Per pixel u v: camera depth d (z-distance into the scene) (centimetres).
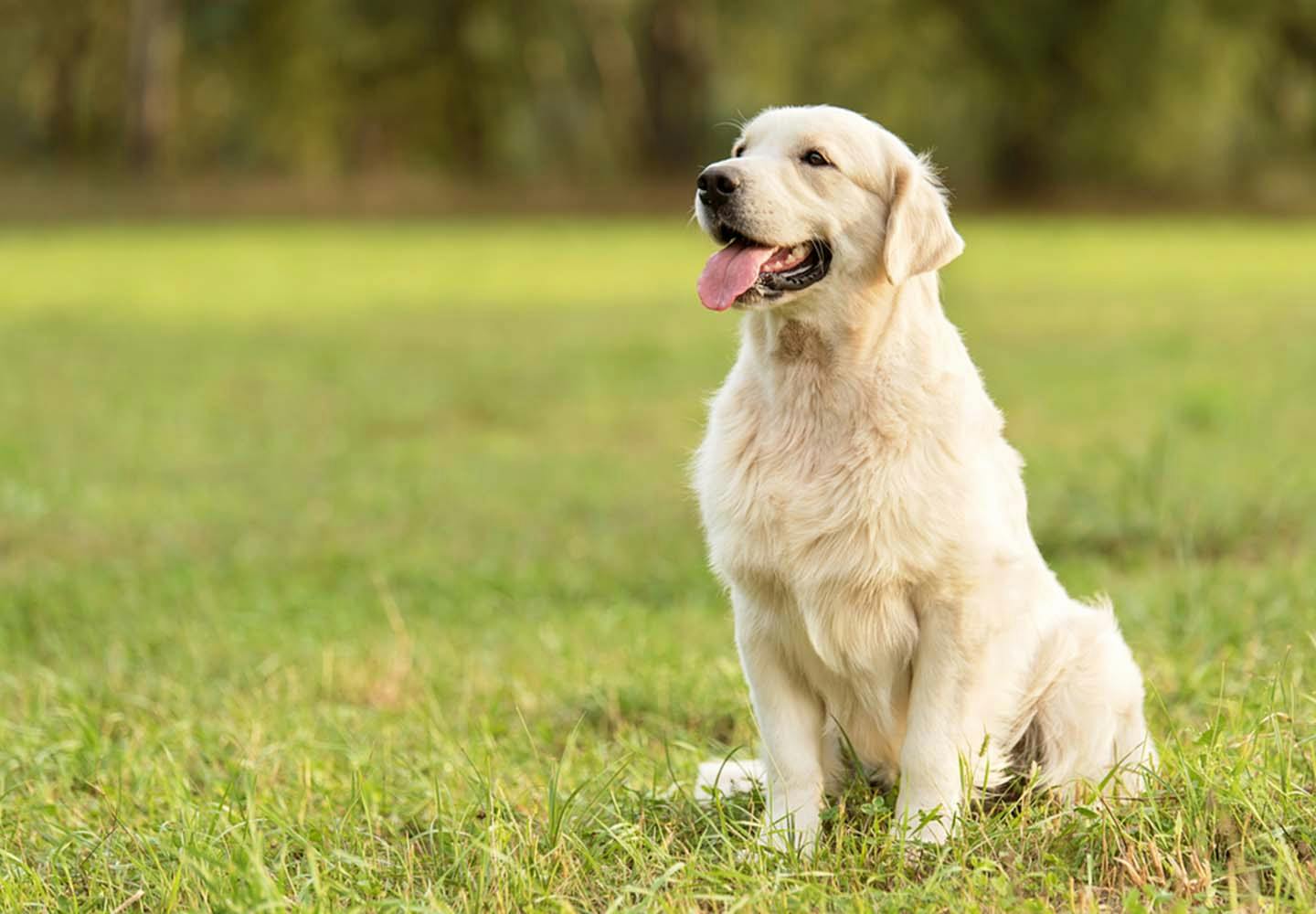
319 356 2223
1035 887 447
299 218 5453
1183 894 434
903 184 547
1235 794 468
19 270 3597
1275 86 5316
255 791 568
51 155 6156
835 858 467
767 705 532
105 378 2014
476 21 5588
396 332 2505
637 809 528
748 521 519
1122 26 5050
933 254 544
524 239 4600
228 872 452
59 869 500
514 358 2173
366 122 5959
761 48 5491
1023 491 557
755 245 544
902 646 519
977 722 519
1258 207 5556
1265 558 962
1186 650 728
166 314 2773
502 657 812
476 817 519
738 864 473
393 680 757
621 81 6084
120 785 570
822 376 524
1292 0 5103
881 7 5203
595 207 5766
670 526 1179
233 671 782
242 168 6078
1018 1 5156
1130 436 1451
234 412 1777
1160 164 5384
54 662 818
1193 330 2322
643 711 698
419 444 1573
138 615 911
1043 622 544
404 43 5628
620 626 867
